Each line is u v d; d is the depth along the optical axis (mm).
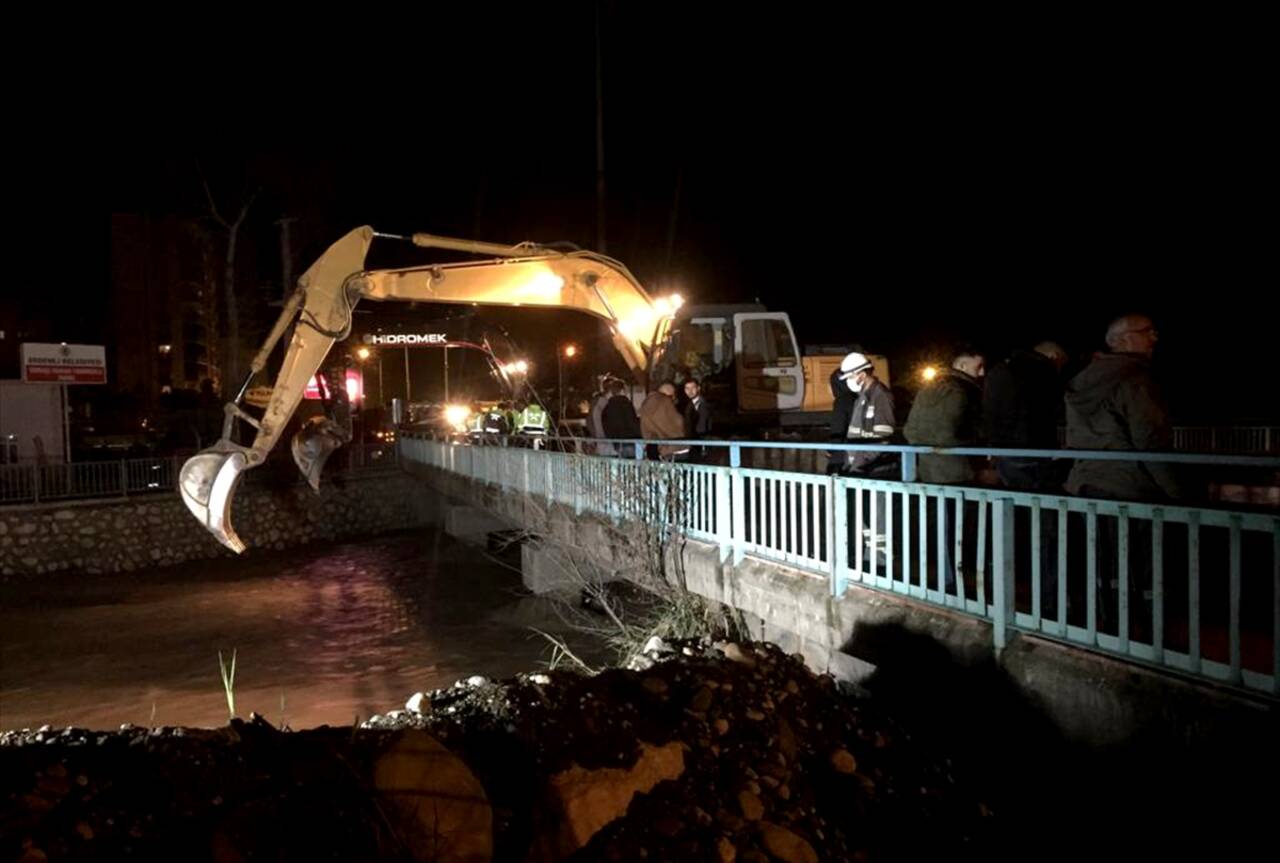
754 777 5215
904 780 5586
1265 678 3865
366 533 27047
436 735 5223
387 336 25422
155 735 5000
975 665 5191
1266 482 9844
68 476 21828
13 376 38969
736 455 8172
